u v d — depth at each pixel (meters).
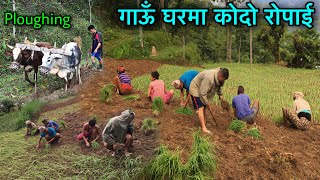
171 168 5.13
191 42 24.98
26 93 10.24
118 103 8.47
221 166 5.68
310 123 8.09
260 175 5.69
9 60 13.01
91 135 6.18
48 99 9.16
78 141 6.31
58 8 17.33
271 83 13.95
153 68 15.96
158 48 20.89
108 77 11.70
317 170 5.99
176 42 23.20
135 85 10.99
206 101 6.72
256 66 21.89
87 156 5.79
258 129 7.14
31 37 14.60
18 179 5.24
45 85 10.80
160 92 8.62
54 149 6.07
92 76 11.48
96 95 9.30
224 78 6.73
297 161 6.04
